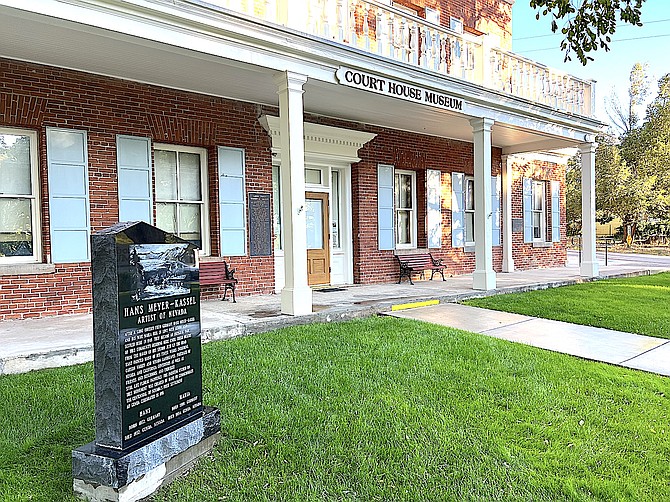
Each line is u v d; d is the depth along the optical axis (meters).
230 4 7.50
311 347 5.86
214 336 6.32
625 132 43.81
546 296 9.95
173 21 6.21
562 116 12.16
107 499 2.82
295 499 2.98
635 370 5.50
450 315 8.12
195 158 9.53
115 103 8.28
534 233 16.92
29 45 6.77
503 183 15.38
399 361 5.37
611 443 3.77
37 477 3.12
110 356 2.87
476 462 3.43
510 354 5.75
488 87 10.43
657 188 35.19
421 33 9.91
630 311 8.43
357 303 8.53
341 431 3.78
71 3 5.49
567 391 4.73
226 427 3.78
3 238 7.57
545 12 6.93
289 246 7.43
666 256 27.52
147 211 8.64
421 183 13.35
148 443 2.99
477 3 15.30
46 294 7.68
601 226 48.09
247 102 9.85
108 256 2.85
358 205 11.89
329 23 8.12
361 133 11.46
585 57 7.02
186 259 3.34
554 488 3.14
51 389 4.48
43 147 7.66
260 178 10.08
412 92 9.20
